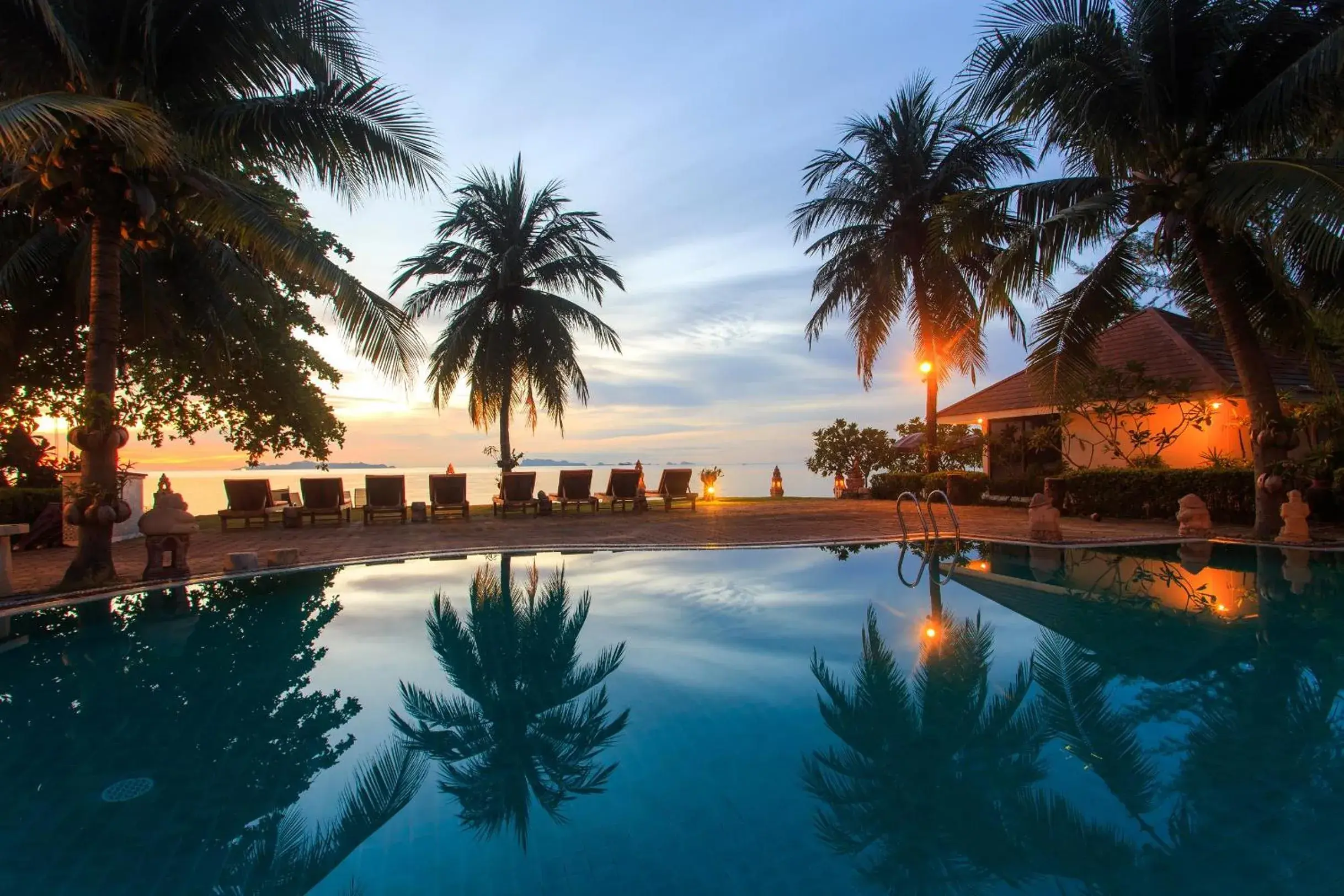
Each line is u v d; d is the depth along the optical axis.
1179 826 2.56
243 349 14.44
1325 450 11.20
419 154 8.38
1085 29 9.62
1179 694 3.99
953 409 21.41
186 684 4.50
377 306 8.34
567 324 18.88
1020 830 2.57
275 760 3.32
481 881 2.31
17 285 11.57
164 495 7.96
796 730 3.59
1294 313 10.18
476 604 6.75
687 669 4.66
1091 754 3.22
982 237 11.65
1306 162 7.94
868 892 2.22
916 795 2.86
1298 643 4.99
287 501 15.70
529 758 3.32
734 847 2.50
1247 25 9.08
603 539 11.11
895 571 8.27
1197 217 9.63
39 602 6.62
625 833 2.61
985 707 3.87
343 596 7.12
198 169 7.87
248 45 7.64
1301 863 2.33
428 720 3.83
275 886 2.29
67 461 15.34
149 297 11.42
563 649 5.14
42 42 6.79
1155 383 13.62
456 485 15.09
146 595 7.14
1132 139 9.69
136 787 3.06
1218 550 9.34
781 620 5.95
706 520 14.48
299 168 8.23
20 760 3.32
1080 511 14.60
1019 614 6.05
